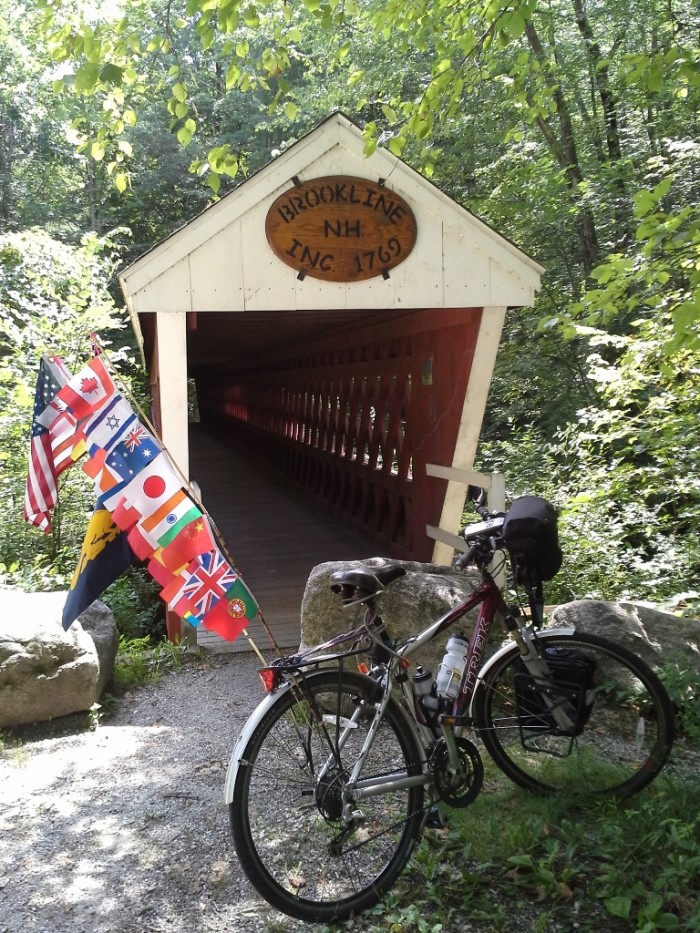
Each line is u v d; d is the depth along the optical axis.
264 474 14.84
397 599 4.04
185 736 3.97
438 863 2.73
